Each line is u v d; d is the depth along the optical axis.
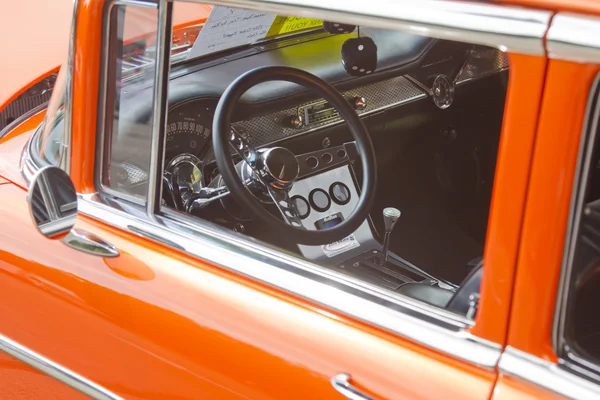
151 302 1.40
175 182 1.90
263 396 1.24
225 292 1.33
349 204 2.26
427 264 2.37
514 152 0.95
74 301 1.52
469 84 2.59
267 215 1.69
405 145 2.52
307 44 2.33
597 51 0.86
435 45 2.48
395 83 2.46
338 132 2.28
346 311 1.20
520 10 0.93
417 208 2.52
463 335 1.08
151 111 1.44
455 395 1.06
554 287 0.97
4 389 1.77
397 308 1.17
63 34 3.56
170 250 1.43
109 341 1.47
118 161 1.55
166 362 1.37
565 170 0.92
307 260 1.30
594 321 1.09
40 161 1.74
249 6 1.20
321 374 1.18
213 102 2.06
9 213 1.70
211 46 2.13
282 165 1.80
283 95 2.18
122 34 1.47
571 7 0.90
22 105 3.28
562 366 0.99
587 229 0.99
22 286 1.62
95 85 1.53
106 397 1.51
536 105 0.93
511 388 1.02
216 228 1.43
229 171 1.68
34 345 1.64
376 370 1.14
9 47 3.41
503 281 1.01
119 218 1.52
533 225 0.96
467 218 2.59
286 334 1.24
